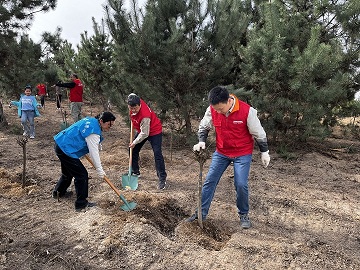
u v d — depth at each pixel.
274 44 6.90
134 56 7.06
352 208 4.80
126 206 4.23
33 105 8.72
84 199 4.32
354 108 7.98
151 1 7.23
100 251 3.46
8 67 10.77
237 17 7.28
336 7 7.45
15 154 6.99
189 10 7.15
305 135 7.27
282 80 6.92
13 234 3.80
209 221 4.16
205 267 3.27
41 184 5.27
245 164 3.81
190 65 7.26
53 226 3.96
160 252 3.45
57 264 3.30
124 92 8.30
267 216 4.48
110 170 6.02
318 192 5.37
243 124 3.67
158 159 5.13
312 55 6.49
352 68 7.78
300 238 3.93
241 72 7.83
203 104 7.18
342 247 3.79
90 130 4.02
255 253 3.50
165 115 7.81
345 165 6.91
